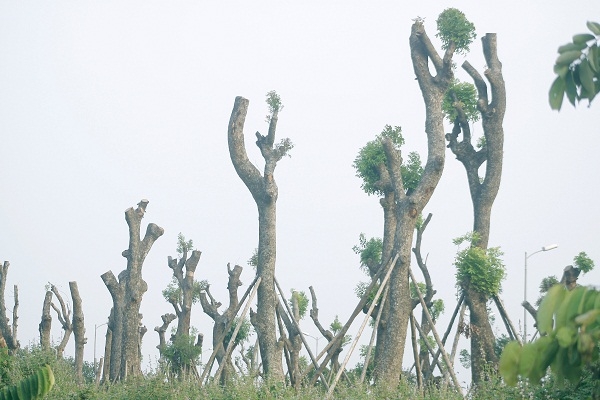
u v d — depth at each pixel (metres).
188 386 49.62
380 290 47.56
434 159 50.06
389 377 48.28
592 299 9.55
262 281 52.97
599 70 10.27
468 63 56.25
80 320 79.62
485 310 49.44
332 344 48.69
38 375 18.11
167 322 85.25
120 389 51.47
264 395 44.56
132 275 71.12
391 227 58.34
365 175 59.56
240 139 54.22
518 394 30.03
